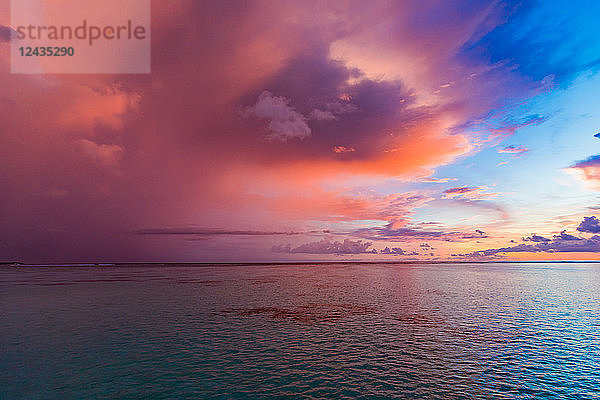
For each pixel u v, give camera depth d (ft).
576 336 97.14
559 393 59.06
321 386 61.98
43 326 110.11
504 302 167.43
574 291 218.79
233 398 57.41
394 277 367.86
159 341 91.66
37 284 264.31
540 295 196.54
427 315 130.62
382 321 118.73
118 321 118.11
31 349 84.43
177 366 72.18
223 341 91.81
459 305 157.28
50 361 75.36
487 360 76.13
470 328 107.65
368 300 174.09
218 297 184.96
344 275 411.34
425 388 61.11
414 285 261.85
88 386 62.08
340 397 57.62
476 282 294.05
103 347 86.02
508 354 80.23
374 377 66.18
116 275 404.16
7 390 60.39
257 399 56.95
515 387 61.52
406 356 78.89
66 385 62.54
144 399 57.00
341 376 66.64
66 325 111.55
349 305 156.66
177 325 111.65
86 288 231.91
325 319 122.11
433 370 69.92
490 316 128.98
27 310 141.38
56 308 146.72
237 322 116.57
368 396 57.88
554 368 70.95
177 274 431.43
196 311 138.82
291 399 56.90
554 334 99.40
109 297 184.14
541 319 122.52
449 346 86.94
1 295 193.06
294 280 317.22
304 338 95.04
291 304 159.43
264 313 134.31
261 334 99.60
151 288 233.14
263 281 303.07
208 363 74.02
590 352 81.82
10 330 104.42
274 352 81.82
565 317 126.82
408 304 159.94
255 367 71.67
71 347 86.02
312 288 236.02
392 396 57.88
